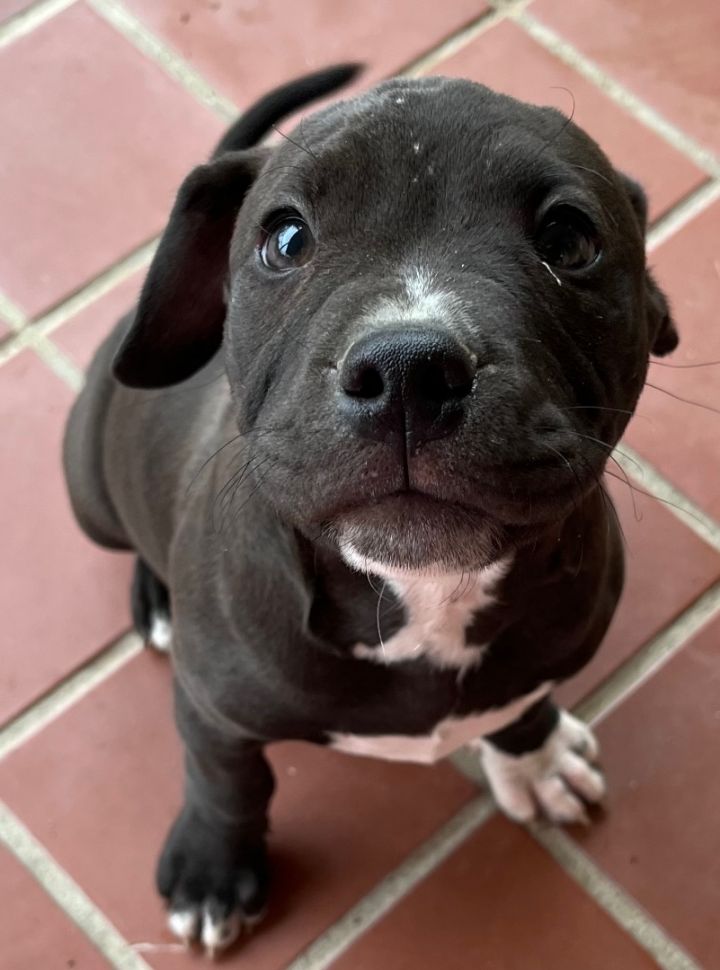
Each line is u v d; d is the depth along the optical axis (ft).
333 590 1.13
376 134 0.96
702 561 1.81
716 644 1.76
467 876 1.61
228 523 1.18
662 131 2.12
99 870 1.62
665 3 2.22
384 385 0.81
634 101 2.15
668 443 1.88
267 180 1.05
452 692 1.23
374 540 0.91
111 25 2.22
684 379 1.93
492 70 2.17
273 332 1.01
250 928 1.57
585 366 0.99
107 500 1.59
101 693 1.73
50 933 1.58
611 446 1.07
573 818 1.62
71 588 1.81
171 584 1.29
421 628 1.16
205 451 1.31
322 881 1.61
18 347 1.96
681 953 1.56
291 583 1.13
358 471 0.86
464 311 0.87
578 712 1.72
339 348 0.88
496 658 1.22
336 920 1.58
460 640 1.18
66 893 1.60
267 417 0.97
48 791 1.67
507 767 1.60
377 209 0.95
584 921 1.58
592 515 1.18
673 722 1.71
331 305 0.91
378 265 0.93
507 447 0.85
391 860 1.62
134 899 1.60
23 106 2.15
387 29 2.21
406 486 0.86
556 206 0.97
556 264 0.99
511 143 0.96
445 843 1.63
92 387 1.58
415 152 0.95
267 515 1.11
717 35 2.20
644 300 1.11
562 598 1.20
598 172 1.03
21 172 2.10
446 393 0.82
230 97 2.16
